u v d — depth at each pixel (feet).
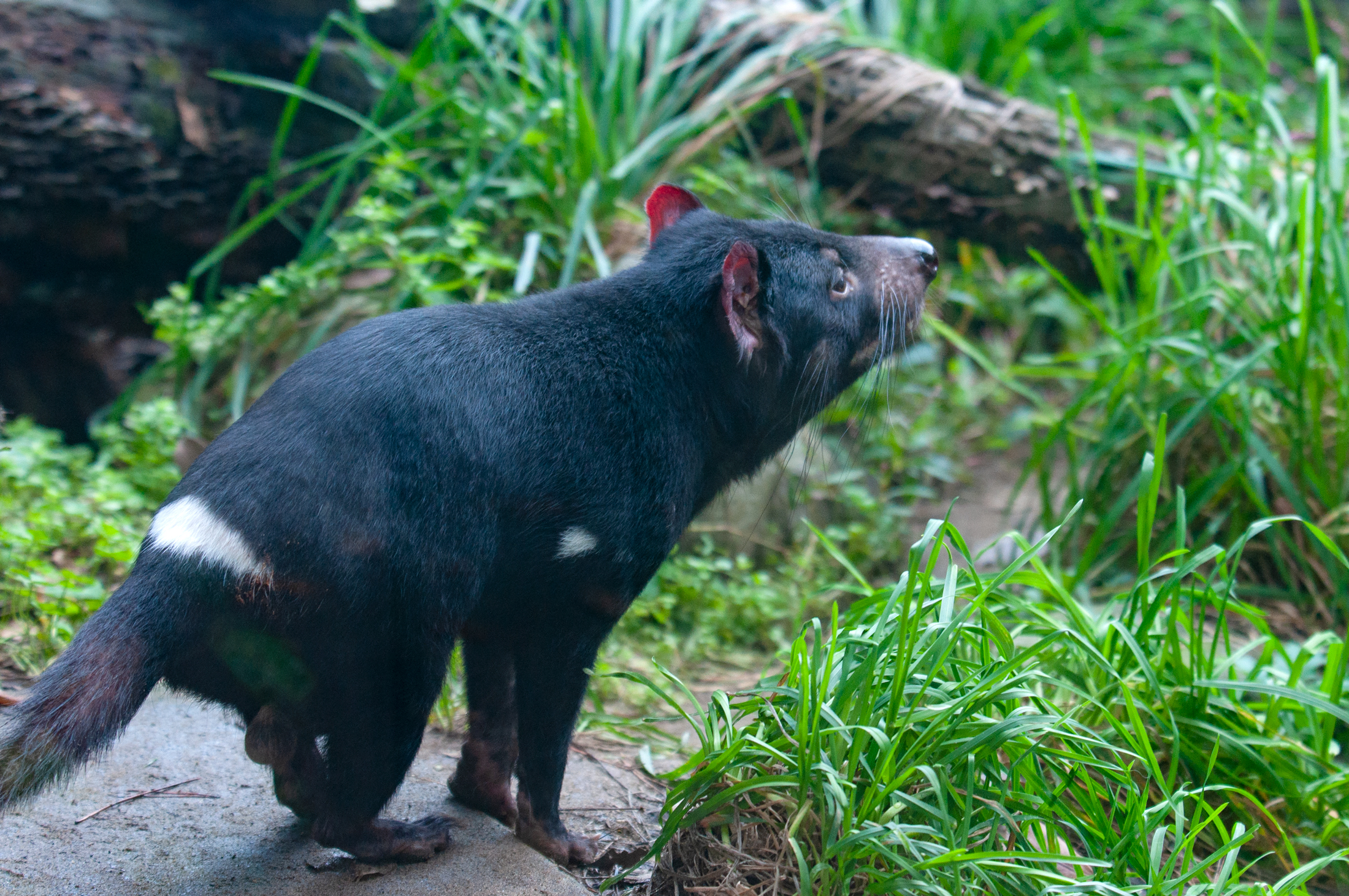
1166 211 16.16
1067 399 17.33
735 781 7.46
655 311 7.67
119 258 15.34
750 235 8.15
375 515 6.36
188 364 14.79
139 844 7.32
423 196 15.92
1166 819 8.45
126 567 11.16
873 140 16.55
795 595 12.60
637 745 9.53
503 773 8.05
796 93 16.67
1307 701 8.16
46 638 9.77
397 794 8.36
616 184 14.93
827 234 8.53
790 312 7.98
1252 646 9.34
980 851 7.02
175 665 6.19
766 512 13.62
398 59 15.26
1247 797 8.34
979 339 19.07
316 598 6.29
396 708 6.79
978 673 7.79
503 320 7.32
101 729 5.75
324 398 6.51
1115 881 6.94
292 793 7.27
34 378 15.87
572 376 7.19
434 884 7.15
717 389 7.82
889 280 8.47
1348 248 13.03
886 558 13.75
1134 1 24.11
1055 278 18.10
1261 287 13.60
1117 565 13.28
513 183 14.51
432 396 6.66
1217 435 13.23
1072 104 13.50
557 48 16.34
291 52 15.58
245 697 6.72
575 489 7.00
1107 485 13.30
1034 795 7.51
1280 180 14.67
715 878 7.29
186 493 6.28
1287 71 24.47
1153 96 21.72
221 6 15.23
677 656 11.41
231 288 16.14
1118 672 8.84
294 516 6.20
